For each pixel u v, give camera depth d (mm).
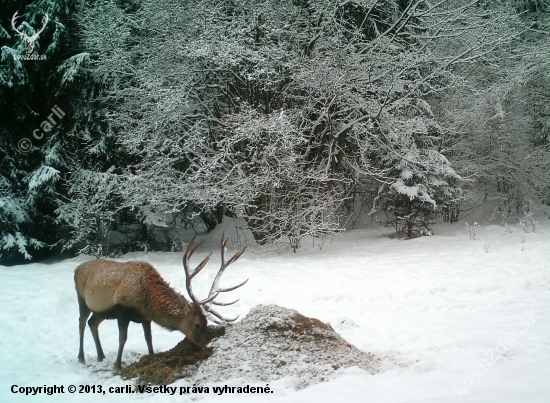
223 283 11055
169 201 15828
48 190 15062
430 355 5961
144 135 15117
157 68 15570
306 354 5613
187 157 15719
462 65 17609
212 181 15148
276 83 16078
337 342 5973
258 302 9609
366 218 21188
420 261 12523
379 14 17531
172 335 7906
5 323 8680
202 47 14156
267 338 5781
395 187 16281
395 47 15570
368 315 8414
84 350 7277
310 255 14695
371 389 4820
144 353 6949
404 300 9445
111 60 15328
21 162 15773
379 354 6133
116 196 16094
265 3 14867
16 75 15000
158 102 14516
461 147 18562
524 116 19219
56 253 16672
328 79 14805
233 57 14789
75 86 16125
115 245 16828
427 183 16359
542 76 19156
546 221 18203
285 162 14594
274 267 12648
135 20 16547
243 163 14820
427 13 16031
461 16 16000
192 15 15391
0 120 15688
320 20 16062
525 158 18438
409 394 4598
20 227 15273
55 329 8492
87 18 15820
